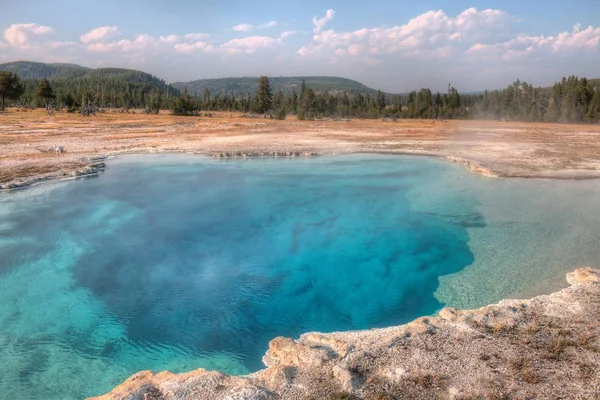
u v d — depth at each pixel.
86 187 22.86
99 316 10.88
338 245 15.55
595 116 73.19
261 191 22.59
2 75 74.88
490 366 7.41
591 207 19.27
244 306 11.43
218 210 19.39
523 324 8.84
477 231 16.62
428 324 8.99
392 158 32.12
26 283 12.48
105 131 47.09
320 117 84.44
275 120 75.75
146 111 91.31
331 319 10.80
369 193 22.23
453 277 12.88
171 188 23.05
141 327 10.41
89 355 9.33
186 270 13.54
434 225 17.44
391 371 7.31
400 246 15.40
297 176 26.12
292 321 10.73
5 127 48.66
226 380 7.27
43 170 25.16
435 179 25.31
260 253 14.88
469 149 35.72
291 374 7.38
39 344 9.70
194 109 88.69
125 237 16.09
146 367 8.96
